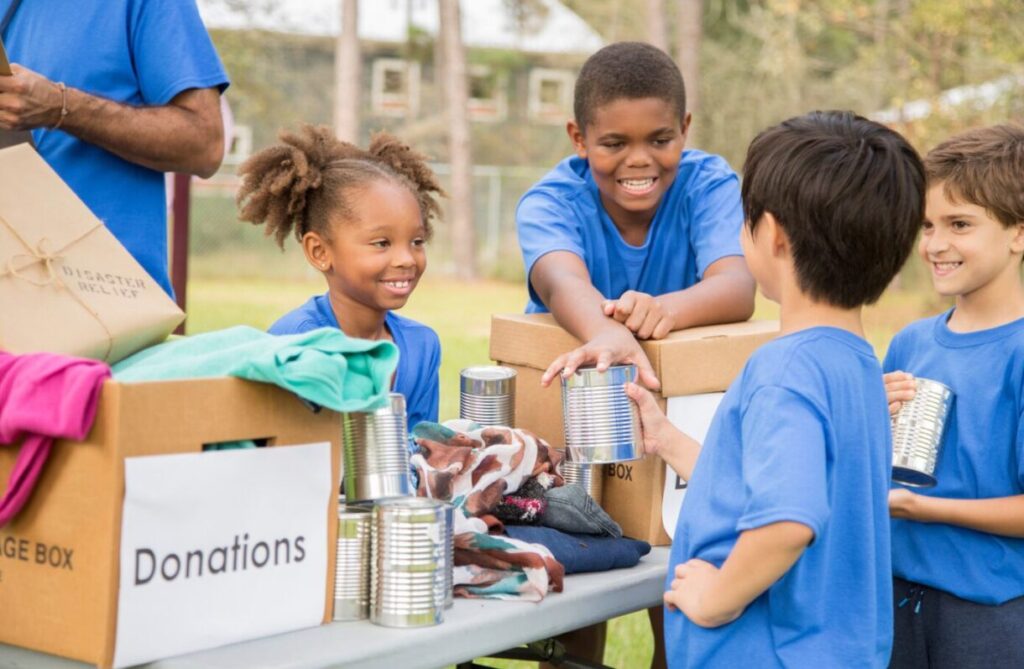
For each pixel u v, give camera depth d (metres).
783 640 1.81
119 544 1.58
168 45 2.68
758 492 1.71
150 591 1.61
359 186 2.49
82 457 1.59
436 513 1.79
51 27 2.67
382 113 30.14
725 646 1.84
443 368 11.38
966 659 2.30
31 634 1.64
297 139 2.60
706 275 2.78
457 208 23.08
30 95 2.42
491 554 1.94
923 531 2.33
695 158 3.00
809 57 23.95
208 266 21.06
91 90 2.67
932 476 2.24
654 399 2.21
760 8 24.12
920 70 18.98
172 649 1.63
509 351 2.55
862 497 1.84
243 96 26.23
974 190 2.30
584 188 2.91
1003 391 2.31
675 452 2.17
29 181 1.90
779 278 1.94
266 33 26.61
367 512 1.84
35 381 1.58
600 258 2.91
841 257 1.85
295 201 2.55
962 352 2.37
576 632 3.04
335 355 1.71
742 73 23.92
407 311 17.05
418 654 1.75
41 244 1.85
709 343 2.34
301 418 1.75
